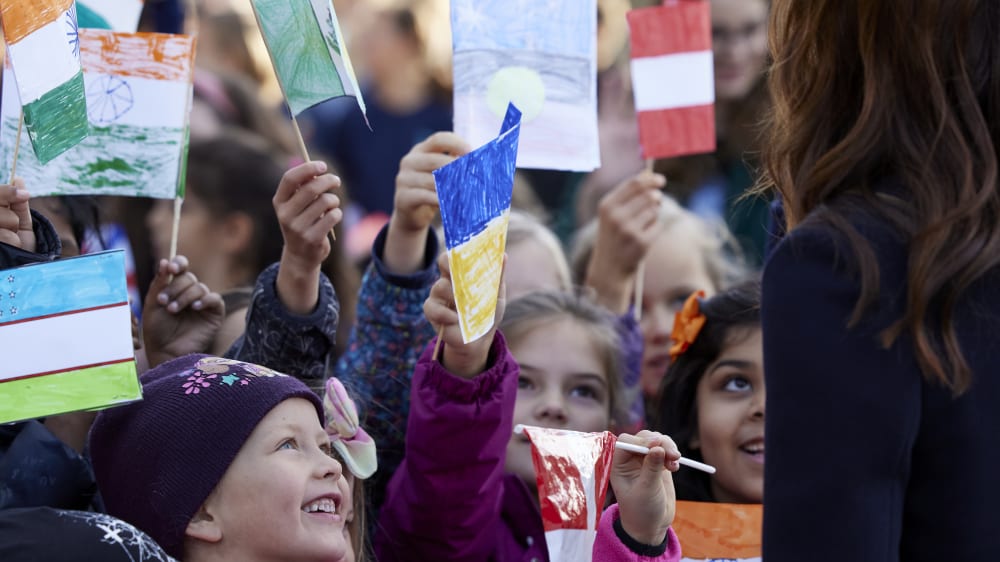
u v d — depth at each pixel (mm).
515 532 7172
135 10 7387
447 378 6035
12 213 5777
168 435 5293
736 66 12023
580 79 7355
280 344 6441
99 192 7031
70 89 5320
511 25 7289
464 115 7223
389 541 6543
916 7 3965
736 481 7559
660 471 4973
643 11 8820
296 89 5559
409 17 13555
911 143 3953
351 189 13367
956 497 3816
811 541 3752
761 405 7535
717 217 11836
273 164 10742
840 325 3816
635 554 5020
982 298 3846
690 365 7828
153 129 7117
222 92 11414
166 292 7344
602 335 8164
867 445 3742
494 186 5000
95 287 4719
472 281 4875
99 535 4426
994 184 3873
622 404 8297
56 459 5512
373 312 7375
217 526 5242
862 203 3963
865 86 4074
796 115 4344
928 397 3816
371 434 7309
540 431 4750
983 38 4027
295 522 5270
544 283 9164
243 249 10391
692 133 8797
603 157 12695
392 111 13516
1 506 5250
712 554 6953
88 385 4660
